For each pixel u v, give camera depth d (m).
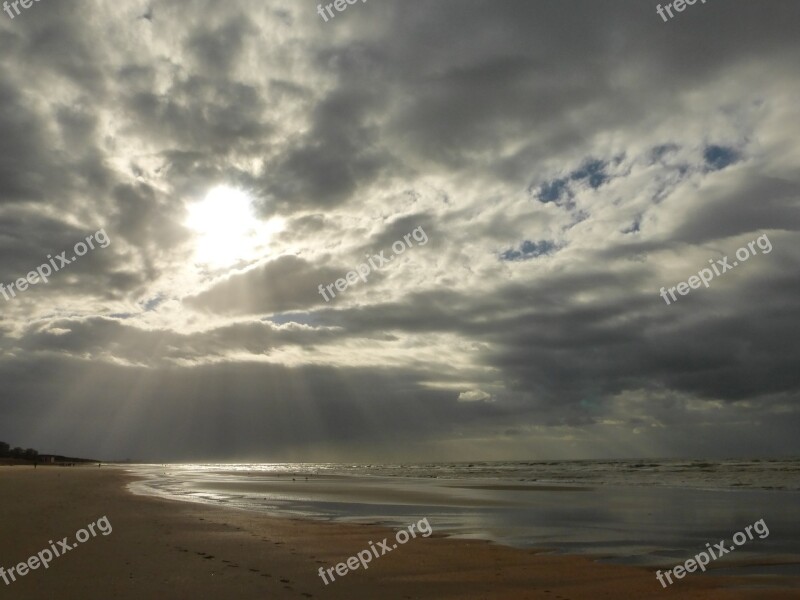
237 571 12.03
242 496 36.06
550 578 12.66
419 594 10.94
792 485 45.47
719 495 36.06
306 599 10.19
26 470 73.56
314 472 101.00
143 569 11.88
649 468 89.94
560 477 66.62
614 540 18.59
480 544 17.36
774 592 11.72
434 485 51.06
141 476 68.06
